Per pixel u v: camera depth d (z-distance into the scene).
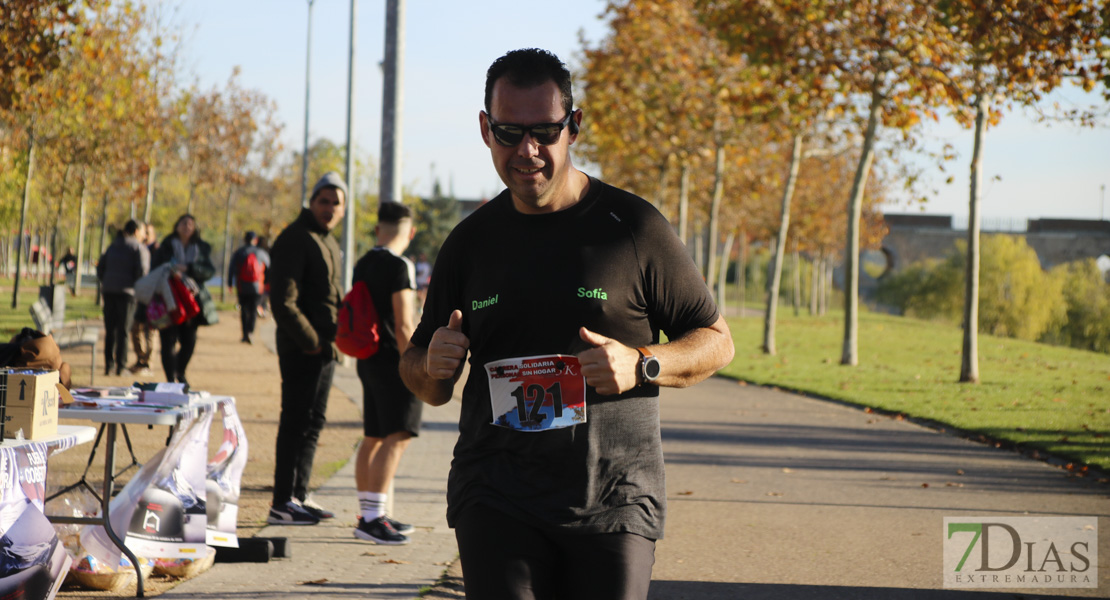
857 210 22.95
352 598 5.08
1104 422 13.15
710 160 31.66
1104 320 50.06
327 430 11.14
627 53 28.27
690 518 7.41
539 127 2.71
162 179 45.94
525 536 2.69
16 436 4.50
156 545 5.35
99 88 25.66
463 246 2.89
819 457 10.37
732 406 15.16
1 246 60.00
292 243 6.59
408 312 6.27
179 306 12.21
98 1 16.59
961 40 16.53
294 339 6.57
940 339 36.06
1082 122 15.55
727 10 19.20
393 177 7.74
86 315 27.91
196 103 39.34
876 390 17.55
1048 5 14.52
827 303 71.81
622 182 38.75
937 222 88.06
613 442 2.74
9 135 27.08
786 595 5.43
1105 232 78.69
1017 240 52.19
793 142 26.97
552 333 2.75
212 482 5.79
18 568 4.29
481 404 2.82
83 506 5.67
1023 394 16.97
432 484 8.24
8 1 13.95
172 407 5.25
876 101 20.22
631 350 2.64
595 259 2.76
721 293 54.56
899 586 5.63
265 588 5.23
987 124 18.48
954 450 10.95
